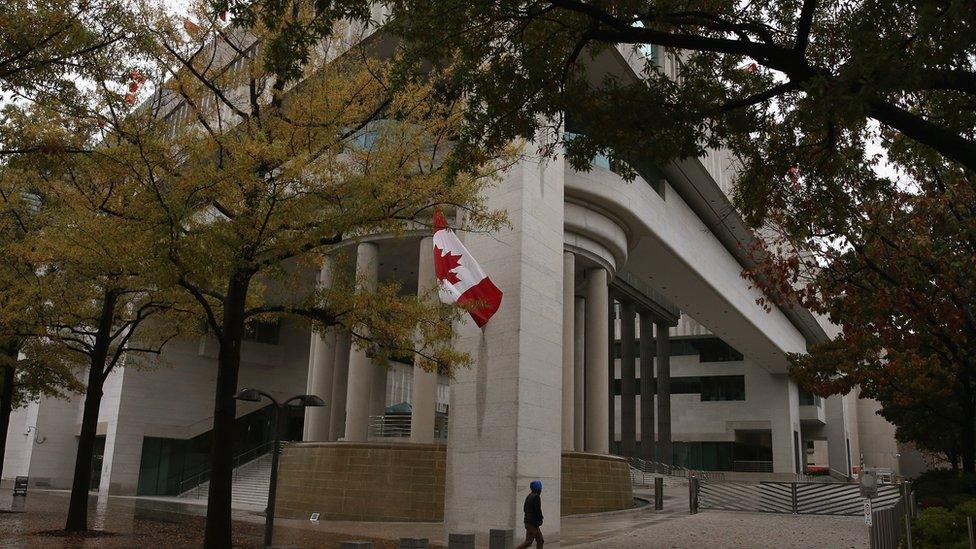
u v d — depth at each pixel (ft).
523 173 67.21
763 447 226.38
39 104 38.45
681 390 228.22
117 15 38.75
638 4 35.37
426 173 46.60
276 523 70.59
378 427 110.22
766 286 58.80
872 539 41.34
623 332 171.83
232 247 39.37
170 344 132.36
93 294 59.57
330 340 99.60
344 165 42.57
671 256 119.55
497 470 61.82
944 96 37.11
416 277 111.45
